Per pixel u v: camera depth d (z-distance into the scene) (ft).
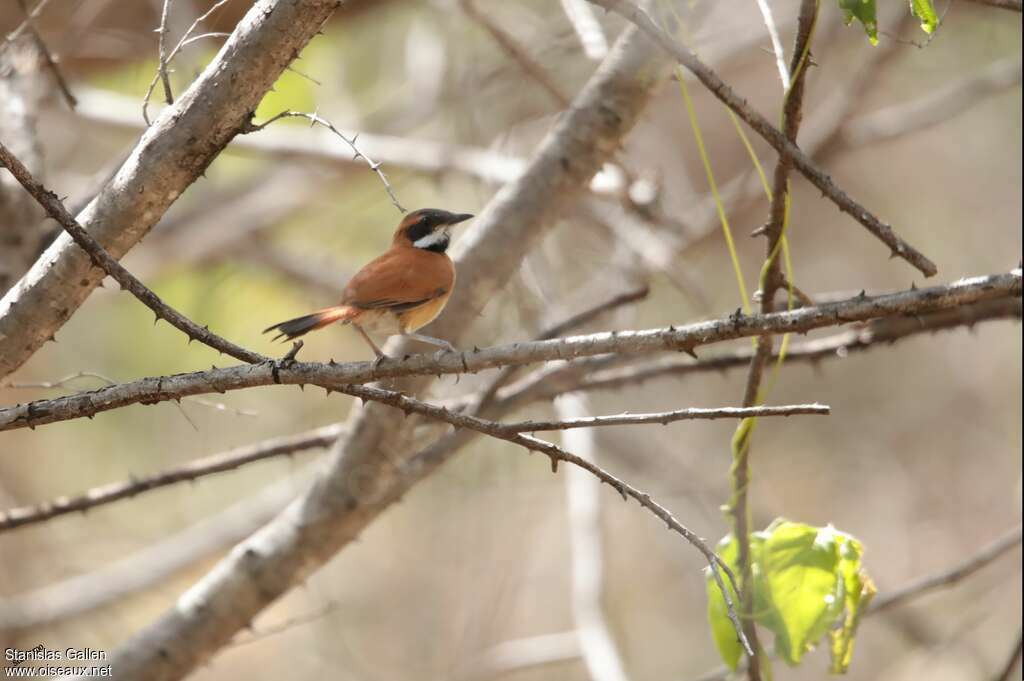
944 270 62.49
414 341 26.16
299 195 54.34
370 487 24.98
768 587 20.59
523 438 15.56
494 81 46.01
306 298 53.78
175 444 53.83
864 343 25.71
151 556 44.65
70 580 45.01
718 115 63.52
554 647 39.09
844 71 55.26
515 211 25.29
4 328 17.54
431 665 51.42
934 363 61.57
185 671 25.22
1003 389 60.29
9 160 15.39
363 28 55.01
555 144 25.02
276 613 55.11
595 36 30.45
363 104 57.72
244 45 16.48
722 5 51.72
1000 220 61.67
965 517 58.03
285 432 51.42
